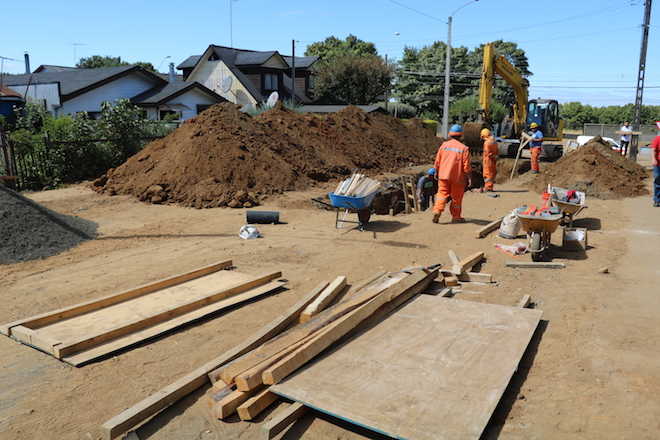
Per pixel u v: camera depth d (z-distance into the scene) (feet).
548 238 27.25
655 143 42.83
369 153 68.44
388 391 13.34
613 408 13.38
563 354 16.42
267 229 34.91
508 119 84.79
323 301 19.93
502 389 13.46
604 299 21.44
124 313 19.66
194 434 12.62
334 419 13.07
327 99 168.55
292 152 55.57
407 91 207.00
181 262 27.20
